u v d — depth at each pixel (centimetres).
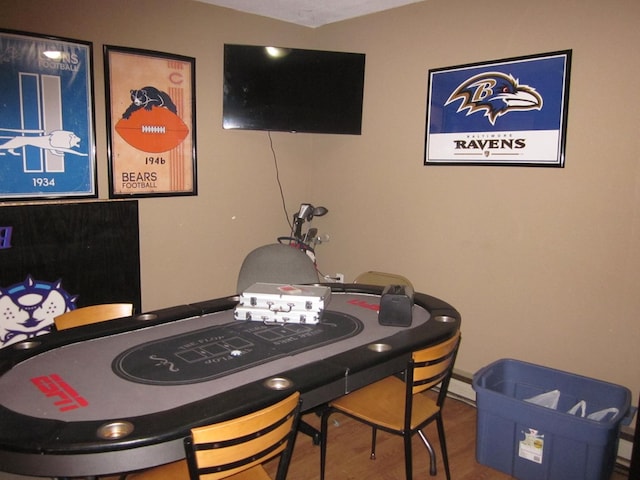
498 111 294
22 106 276
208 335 195
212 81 349
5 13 265
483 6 297
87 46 293
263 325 208
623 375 259
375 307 239
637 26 242
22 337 282
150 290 335
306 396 155
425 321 219
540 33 275
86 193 303
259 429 135
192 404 137
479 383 253
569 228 272
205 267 362
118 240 313
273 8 351
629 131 248
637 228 249
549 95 273
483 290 312
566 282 276
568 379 260
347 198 388
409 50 337
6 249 274
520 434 233
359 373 169
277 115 354
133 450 121
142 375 158
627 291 254
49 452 117
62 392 147
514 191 293
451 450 261
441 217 329
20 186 279
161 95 325
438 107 322
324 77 358
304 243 386
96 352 177
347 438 270
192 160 345
